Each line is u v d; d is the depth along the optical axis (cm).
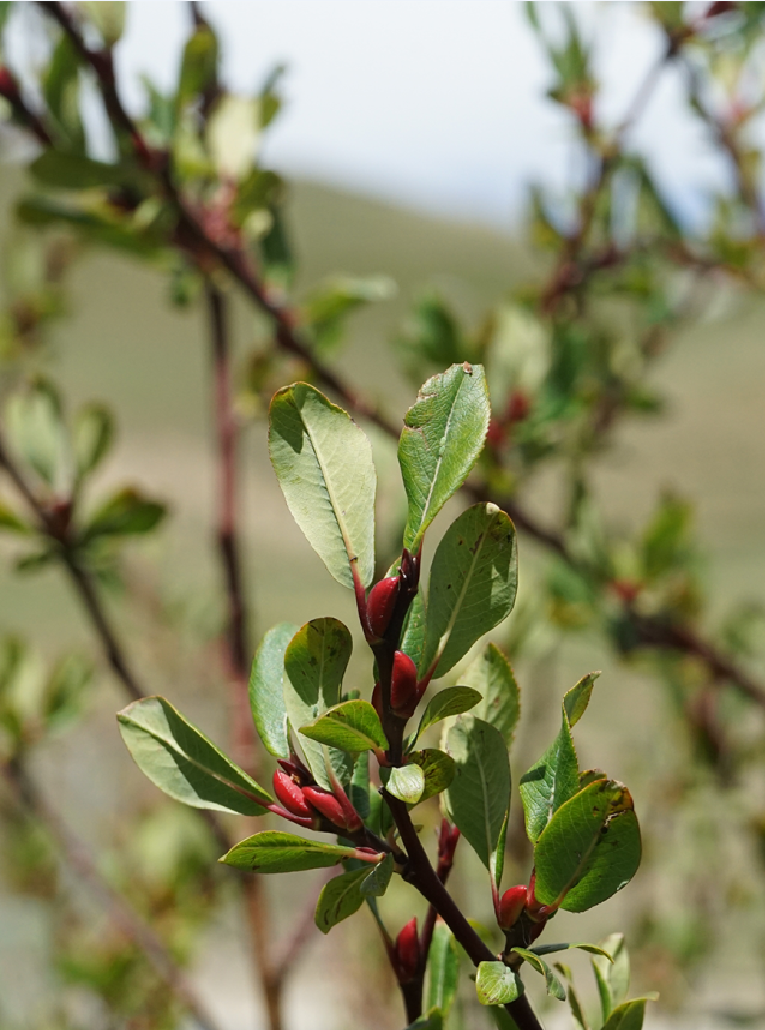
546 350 107
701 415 1283
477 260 2759
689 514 116
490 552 44
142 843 141
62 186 83
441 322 108
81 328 1725
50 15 77
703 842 149
